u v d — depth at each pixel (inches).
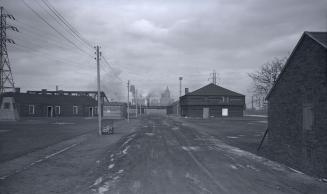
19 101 2507.4
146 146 831.7
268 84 903.7
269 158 635.5
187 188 393.1
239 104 3048.7
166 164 563.2
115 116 3083.2
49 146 813.2
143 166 543.2
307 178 455.5
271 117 663.1
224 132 1305.4
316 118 476.1
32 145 828.0
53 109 2753.4
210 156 660.1
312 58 490.6
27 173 485.1
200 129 1473.9
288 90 579.5
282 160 599.2
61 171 501.4
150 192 375.2
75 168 526.0
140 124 1920.5
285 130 589.6
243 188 394.3
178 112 4015.8
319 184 418.6
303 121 518.6
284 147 593.3
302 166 514.9
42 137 1039.0
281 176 467.5
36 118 2456.9
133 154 685.3
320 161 462.0
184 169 516.7
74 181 432.5
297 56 542.9
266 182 427.8
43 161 592.7
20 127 1488.7
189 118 2854.3
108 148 786.2
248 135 1173.7
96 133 1234.0
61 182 426.9
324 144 452.4
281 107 611.5
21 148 767.7
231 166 546.3
